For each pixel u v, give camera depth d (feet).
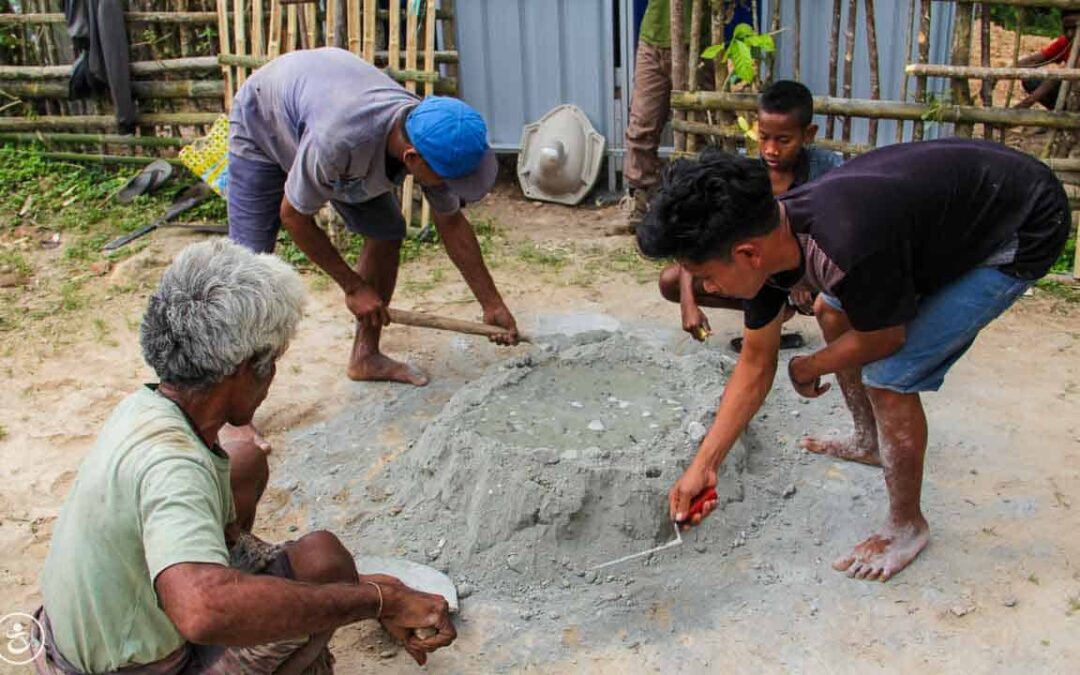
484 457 11.45
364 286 13.35
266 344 7.32
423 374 15.07
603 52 22.58
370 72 12.20
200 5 22.17
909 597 10.54
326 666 8.70
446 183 11.59
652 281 18.62
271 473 12.95
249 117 12.84
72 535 7.09
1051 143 18.94
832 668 9.70
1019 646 9.86
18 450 13.50
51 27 22.86
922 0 17.61
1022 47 30.86
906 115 18.17
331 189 12.02
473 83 23.47
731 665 9.78
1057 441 13.12
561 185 22.72
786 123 13.16
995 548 11.18
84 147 23.61
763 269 8.58
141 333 7.30
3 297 18.10
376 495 12.34
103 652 7.23
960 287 9.50
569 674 9.73
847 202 8.54
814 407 14.02
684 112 19.66
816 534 11.55
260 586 6.79
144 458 6.90
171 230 20.93
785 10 21.17
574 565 10.96
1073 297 17.26
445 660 9.90
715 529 11.35
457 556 11.13
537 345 15.93
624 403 12.86
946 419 13.70
